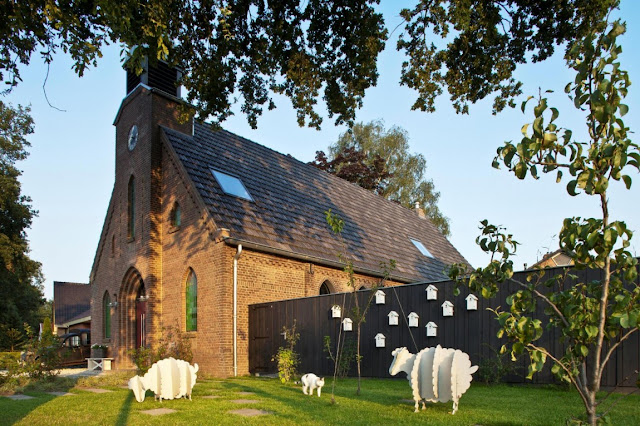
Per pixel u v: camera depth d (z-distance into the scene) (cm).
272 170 2356
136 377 947
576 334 376
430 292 1310
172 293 1803
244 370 1636
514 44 1286
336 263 2011
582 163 353
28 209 3566
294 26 1302
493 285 445
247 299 1684
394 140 4600
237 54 1342
